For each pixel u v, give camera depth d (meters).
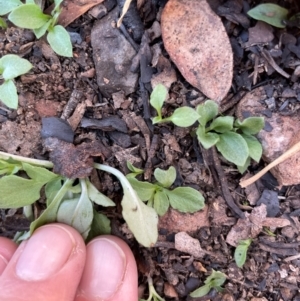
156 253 0.09
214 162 0.09
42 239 0.08
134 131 0.09
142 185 0.08
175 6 0.08
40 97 0.09
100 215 0.09
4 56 0.08
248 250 0.09
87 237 0.09
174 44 0.08
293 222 0.09
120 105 0.09
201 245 0.09
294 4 0.09
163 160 0.09
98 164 0.08
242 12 0.09
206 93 0.08
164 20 0.08
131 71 0.08
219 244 0.09
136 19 0.08
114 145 0.09
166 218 0.09
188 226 0.09
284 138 0.08
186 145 0.09
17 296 0.07
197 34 0.08
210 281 0.09
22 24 0.08
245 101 0.09
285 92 0.09
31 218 0.09
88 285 0.08
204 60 0.08
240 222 0.09
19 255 0.08
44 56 0.09
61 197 0.08
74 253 0.08
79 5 0.08
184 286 0.09
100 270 0.08
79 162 0.08
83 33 0.09
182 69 0.08
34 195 0.08
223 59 0.08
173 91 0.08
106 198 0.08
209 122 0.09
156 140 0.09
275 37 0.09
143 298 0.09
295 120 0.08
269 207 0.09
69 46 0.08
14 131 0.09
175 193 0.09
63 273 0.08
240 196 0.09
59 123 0.08
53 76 0.09
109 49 0.08
